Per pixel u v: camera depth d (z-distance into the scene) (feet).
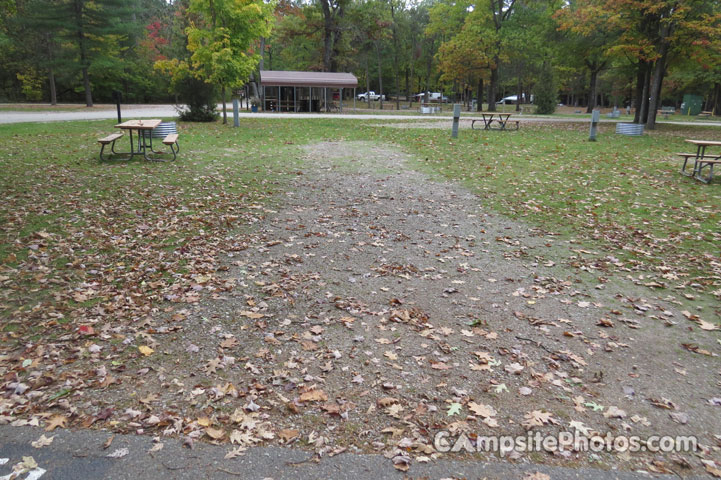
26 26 112.16
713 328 14.03
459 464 8.69
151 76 159.84
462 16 135.44
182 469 8.45
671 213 26.43
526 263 19.01
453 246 20.76
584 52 96.27
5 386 10.84
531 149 50.37
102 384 10.95
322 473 8.41
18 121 67.15
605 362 12.24
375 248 20.31
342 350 12.55
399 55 179.83
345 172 35.76
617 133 69.77
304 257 19.08
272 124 73.82
